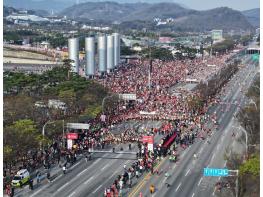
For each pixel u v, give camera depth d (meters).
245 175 134.75
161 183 159.75
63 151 190.50
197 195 148.12
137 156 189.50
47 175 161.00
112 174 169.62
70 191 150.88
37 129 196.00
